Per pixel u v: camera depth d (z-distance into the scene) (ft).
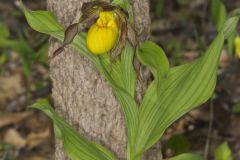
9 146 4.65
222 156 3.63
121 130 3.23
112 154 3.12
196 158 3.09
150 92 3.07
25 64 4.52
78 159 3.02
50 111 3.02
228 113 4.54
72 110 3.25
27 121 4.88
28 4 7.49
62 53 3.22
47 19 3.04
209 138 4.17
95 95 3.21
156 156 3.31
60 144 3.36
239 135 4.44
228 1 6.91
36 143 4.66
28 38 5.00
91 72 3.19
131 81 3.06
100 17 2.96
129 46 3.03
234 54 4.17
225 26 2.96
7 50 6.07
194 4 6.94
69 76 3.22
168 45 5.05
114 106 3.21
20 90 5.50
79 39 3.04
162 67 2.89
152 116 3.05
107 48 2.94
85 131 3.25
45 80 5.39
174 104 3.00
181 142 3.81
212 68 2.93
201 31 5.96
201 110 4.59
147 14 3.20
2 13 6.89
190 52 5.48
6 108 5.27
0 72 5.82
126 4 2.97
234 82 4.85
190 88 2.97
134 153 3.09
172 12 6.93
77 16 3.14
